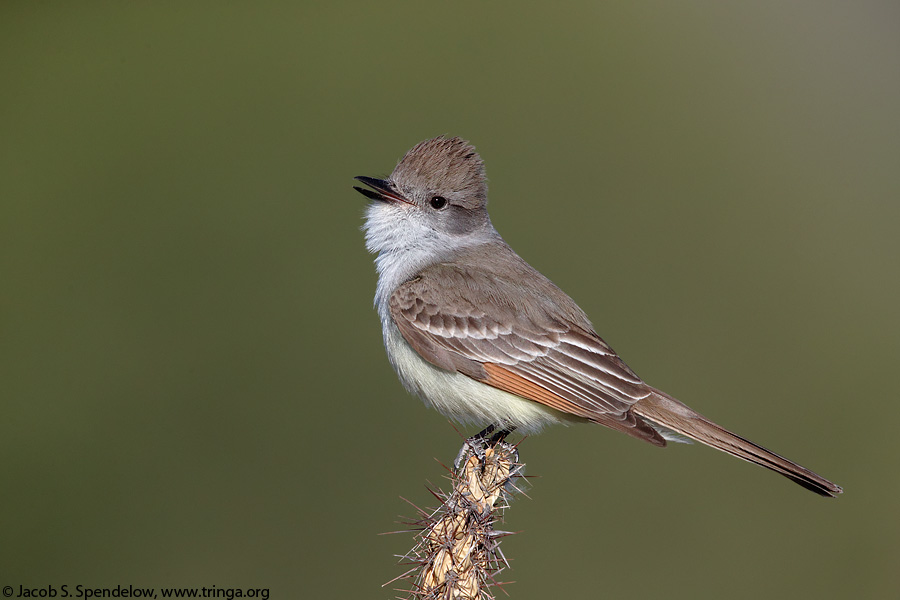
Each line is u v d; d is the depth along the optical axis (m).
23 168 14.23
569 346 7.34
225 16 17.16
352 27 17.30
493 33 17.38
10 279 12.46
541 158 15.41
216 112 15.45
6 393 11.23
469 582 5.02
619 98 16.59
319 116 15.50
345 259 12.84
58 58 16.22
